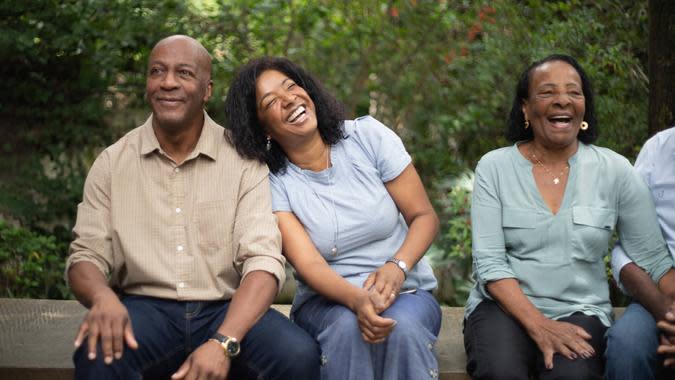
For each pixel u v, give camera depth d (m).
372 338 2.97
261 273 2.98
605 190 3.30
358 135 3.37
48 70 6.27
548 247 3.29
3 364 3.29
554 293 3.28
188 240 3.10
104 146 6.37
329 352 3.03
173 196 3.11
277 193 3.25
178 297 3.06
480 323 3.24
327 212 3.23
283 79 3.26
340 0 6.51
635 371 3.04
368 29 6.45
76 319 3.89
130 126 6.38
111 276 3.14
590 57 6.14
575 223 3.27
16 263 5.60
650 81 4.16
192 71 3.09
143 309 3.05
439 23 6.49
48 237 6.05
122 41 6.21
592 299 3.30
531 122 3.37
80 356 2.85
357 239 3.24
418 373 2.98
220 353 2.81
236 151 3.22
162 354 3.04
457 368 3.38
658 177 3.40
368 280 3.10
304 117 3.22
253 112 3.28
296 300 3.33
